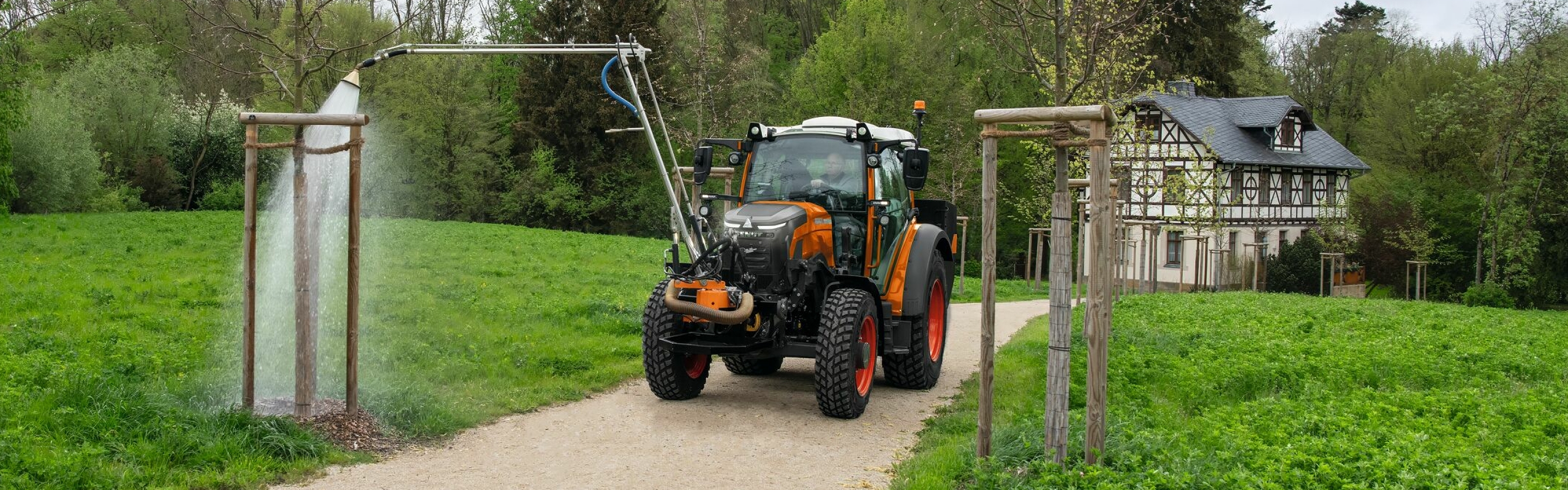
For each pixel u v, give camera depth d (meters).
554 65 47.25
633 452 7.11
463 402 8.30
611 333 13.13
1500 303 33.56
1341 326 16.05
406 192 45.31
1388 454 6.18
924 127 43.94
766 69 47.84
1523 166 37.22
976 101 44.94
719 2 46.66
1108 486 5.33
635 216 48.12
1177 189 29.81
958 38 45.19
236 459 6.14
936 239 9.93
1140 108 38.84
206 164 44.88
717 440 7.53
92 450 5.77
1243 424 7.50
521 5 51.69
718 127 41.72
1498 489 5.48
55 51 46.38
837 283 8.76
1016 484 5.61
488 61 51.16
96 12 45.75
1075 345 12.12
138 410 6.55
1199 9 43.38
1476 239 43.12
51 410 6.50
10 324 11.29
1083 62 18.34
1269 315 17.27
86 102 41.34
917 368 9.78
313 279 7.12
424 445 7.12
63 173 34.97
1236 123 41.56
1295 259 40.47
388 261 21.08
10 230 24.08
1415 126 46.56
